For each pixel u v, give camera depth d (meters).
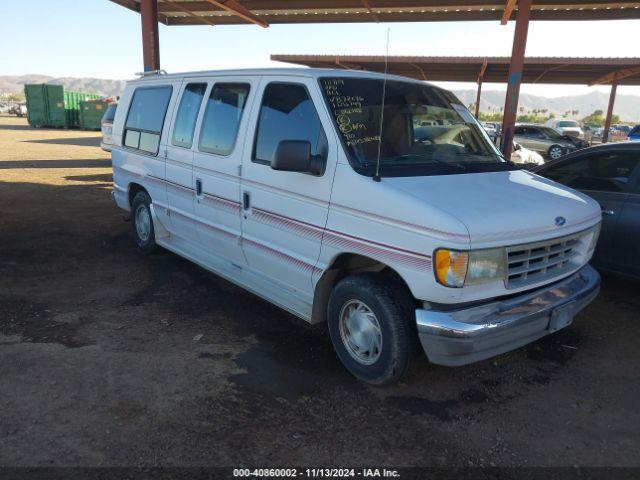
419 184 3.45
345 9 13.80
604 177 5.51
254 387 3.60
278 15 14.83
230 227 4.66
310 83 3.90
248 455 2.90
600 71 21.70
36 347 4.09
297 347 4.24
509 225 3.15
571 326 4.79
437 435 3.14
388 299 3.39
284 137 4.03
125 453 2.88
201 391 3.52
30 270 6.00
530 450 3.03
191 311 4.92
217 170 4.69
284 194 3.98
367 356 3.65
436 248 3.01
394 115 4.00
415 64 20.81
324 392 3.57
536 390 3.69
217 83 4.89
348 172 3.51
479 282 3.09
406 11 13.90
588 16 12.90
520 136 23.27
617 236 5.26
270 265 4.29
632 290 5.72
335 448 2.99
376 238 3.34
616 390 3.71
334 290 3.75
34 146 23.33
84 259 6.48
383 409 3.39
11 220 8.45
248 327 4.60
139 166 6.18
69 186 12.14
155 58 12.94
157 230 6.07
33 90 39.28
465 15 13.68
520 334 3.33
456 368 3.96
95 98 43.97
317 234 3.75
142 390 3.51
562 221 3.47
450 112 4.53
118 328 4.49
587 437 3.16
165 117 5.62
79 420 3.16
